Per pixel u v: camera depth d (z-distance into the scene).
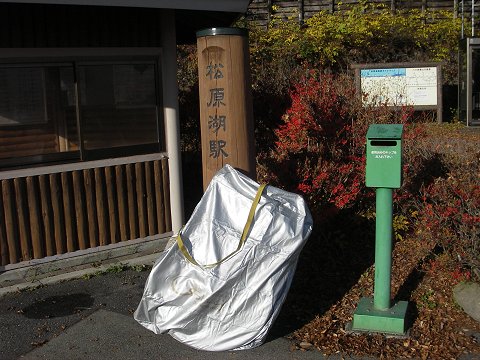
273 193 4.55
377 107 6.95
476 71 11.33
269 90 7.76
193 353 4.34
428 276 5.40
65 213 6.05
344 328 4.64
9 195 5.74
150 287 4.41
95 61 6.12
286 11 14.43
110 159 6.26
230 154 5.14
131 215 6.43
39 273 5.91
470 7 14.46
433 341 4.38
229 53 5.04
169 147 6.59
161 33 6.43
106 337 4.61
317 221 5.74
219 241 4.32
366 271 5.66
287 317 4.87
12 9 5.61
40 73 5.86
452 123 11.80
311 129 6.09
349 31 12.83
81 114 6.09
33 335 4.68
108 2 5.23
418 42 13.26
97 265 6.13
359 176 6.01
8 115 5.73
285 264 4.27
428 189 5.67
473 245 4.84
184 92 9.77
